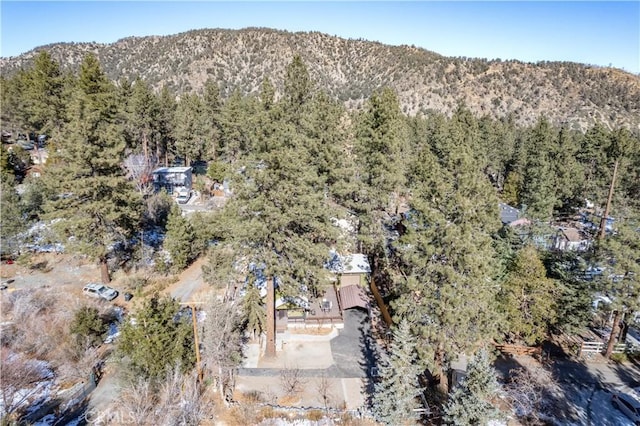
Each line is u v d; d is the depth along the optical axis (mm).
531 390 18656
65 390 19266
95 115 28203
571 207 50781
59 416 17734
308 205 20141
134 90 55688
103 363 21391
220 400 18625
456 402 15508
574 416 19281
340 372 21234
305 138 28266
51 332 22750
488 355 17203
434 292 18047
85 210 27531
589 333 26359
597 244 23391
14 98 56000
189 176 56375
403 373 15984
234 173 20250
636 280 21438
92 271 31609
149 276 31219
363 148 31062
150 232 38969
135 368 17453
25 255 32094
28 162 50750
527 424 18422
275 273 20594
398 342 16844
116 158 28625
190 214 44344
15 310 23641
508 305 22562
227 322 19094
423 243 18031
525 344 24375
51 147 42688
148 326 18188
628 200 46938
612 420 19078
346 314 27375
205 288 29359
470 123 54312
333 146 29281
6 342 21188
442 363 19500
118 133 33031
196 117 61969
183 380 18188
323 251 21156
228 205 21016
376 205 30219
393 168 29359
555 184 46844
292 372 20656
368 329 25562
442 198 18250
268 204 19641
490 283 18750
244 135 54000
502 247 27094
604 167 49312
